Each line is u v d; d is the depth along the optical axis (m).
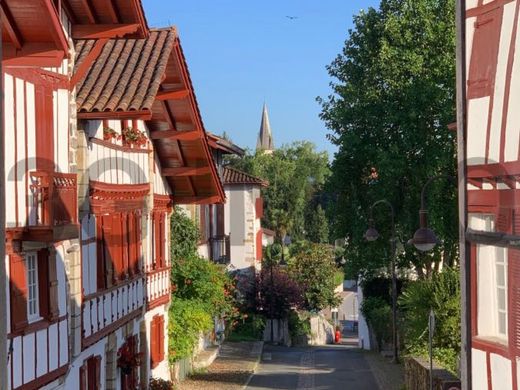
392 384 26.73
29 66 12.76
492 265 9.20
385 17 33.34
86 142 17.39
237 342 40.41
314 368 32.19
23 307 13.27
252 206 50.34
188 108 23.36
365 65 33.75
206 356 32.06
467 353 9.76
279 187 84.88
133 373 21.86
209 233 39.22
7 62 12.63
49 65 12.69
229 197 50.22
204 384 27.31
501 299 8.98
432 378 17.88
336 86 34.09
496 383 9.09
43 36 12.57
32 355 13.64
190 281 28.75
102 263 18.56
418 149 31.42
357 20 34.19
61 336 15.08
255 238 52.00
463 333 9.85
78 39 16.28
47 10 12.11
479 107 9.45
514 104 8.55
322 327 57.12
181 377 28.14
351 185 33.72
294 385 27.50
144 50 20.02
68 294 15.55
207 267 29.50
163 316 25.80
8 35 12.48
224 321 39.56
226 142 39.06
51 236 13.06
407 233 32.28
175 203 26.89
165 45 20.27
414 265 34.00
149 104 17.38
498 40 8.95
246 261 50.00
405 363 24.06
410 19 32.47
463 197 9.85
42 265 14.33
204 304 29.30
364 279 37.69
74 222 14.34
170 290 26.53
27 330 13.36
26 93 13.42
